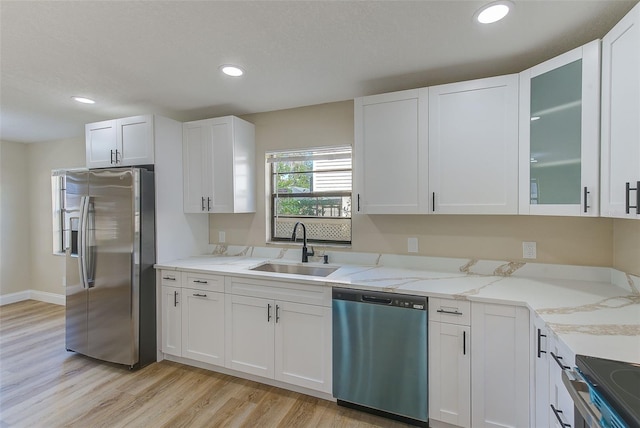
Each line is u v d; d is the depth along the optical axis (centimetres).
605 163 146
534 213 182
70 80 226
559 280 207
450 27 161
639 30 124
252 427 193
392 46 180
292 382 225
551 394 138
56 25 157
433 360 185
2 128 359
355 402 204
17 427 192
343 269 247
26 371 260
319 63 201
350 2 141
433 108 210
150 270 271
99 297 269
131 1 138
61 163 420
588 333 127
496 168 196
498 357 171
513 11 148
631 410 77
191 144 296
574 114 161
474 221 235
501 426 171
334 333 208
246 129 296
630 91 130
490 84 196
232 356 246
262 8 145
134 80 226
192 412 207
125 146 284
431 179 212
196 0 138
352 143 272
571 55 161
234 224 324
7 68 205
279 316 229
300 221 305
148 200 268
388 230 261
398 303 190
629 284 181
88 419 200
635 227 176
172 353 270
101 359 270
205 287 256
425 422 191
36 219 437
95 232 270
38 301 434
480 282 204
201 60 196
